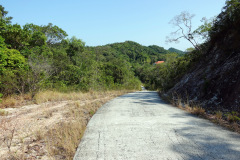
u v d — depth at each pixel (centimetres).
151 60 17950
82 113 657
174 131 420
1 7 2803
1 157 298
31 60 1219
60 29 3325
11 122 529
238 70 669
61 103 937
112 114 650
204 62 1171
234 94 611
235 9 958
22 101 934
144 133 410
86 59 3272
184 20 1653
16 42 1573
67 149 329
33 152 319
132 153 304
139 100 1181
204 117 571
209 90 789
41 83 1109
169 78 2294
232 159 271
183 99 998
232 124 465
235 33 836
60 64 2012
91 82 2020
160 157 286
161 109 749
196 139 362
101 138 386
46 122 531
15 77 1057
